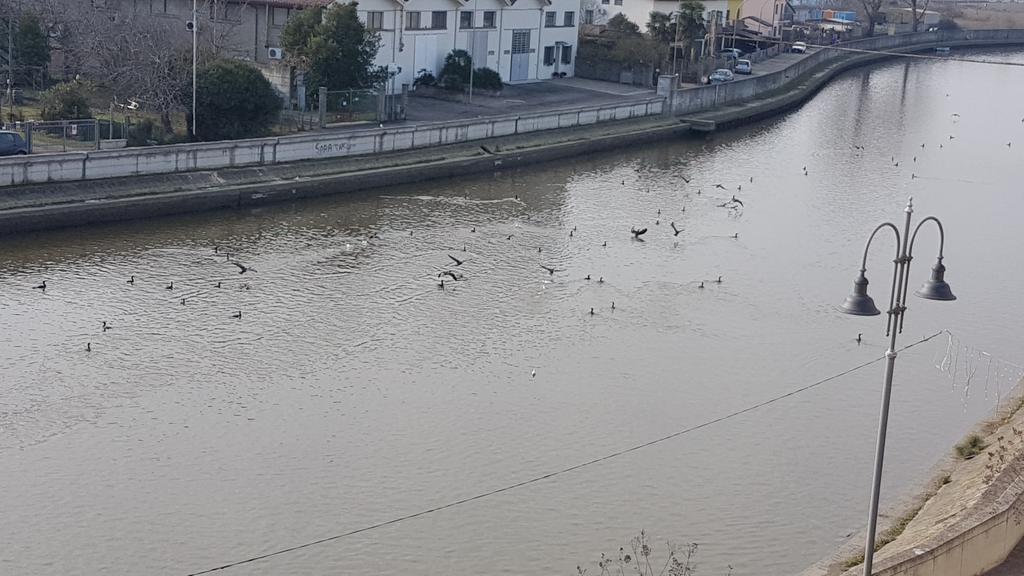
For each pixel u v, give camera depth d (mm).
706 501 25203
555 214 46812
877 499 17969
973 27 137250
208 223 42125
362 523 23672
